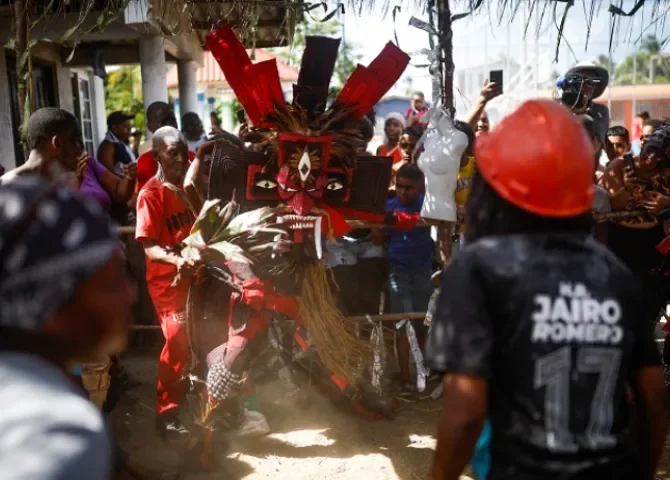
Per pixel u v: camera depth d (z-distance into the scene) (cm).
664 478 363
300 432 424
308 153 371
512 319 172
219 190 379
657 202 446
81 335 124
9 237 113
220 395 359
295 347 415
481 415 170
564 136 179
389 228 482
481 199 191
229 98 1784
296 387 452
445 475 176
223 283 388
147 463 386
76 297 120
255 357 378
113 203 536
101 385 338
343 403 439
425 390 486
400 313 469
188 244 355
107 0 416
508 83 1193
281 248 366
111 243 122
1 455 105
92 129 1250
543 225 182
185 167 381
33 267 113
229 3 423
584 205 181
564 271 174
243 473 374
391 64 376
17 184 119
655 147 460
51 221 115
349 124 383
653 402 182
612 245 489
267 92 370
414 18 404
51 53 989
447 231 438
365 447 405
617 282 176
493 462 176
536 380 170
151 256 367
